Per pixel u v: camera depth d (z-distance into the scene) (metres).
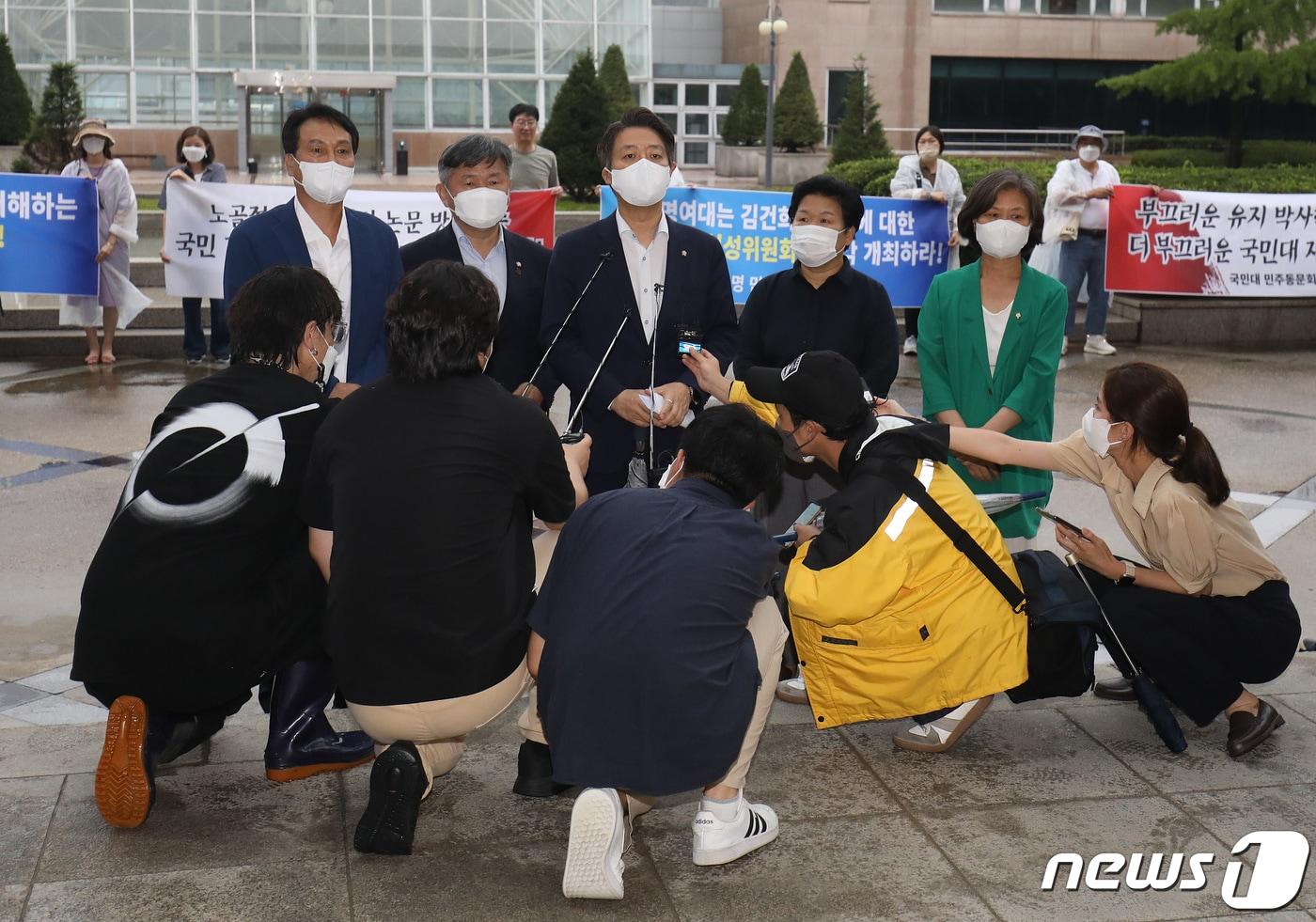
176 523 3.32
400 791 3.25
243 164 34.69
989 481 4.75
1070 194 11.66
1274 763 3.95
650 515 3.21
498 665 3.24
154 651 3.33
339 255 4.69
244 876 3.22
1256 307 12.47
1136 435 3.94
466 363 3.23
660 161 4.64
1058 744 4.11
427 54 36.16
